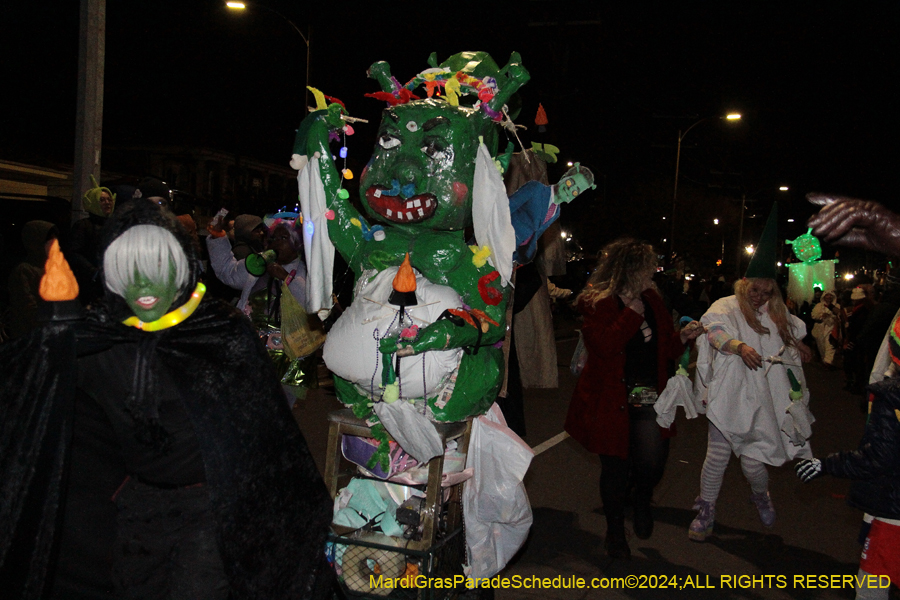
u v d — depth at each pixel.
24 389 2.28
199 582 2.43
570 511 5.88
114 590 2.52
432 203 3.49
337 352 3.40
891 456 3.14
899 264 3.93
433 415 3.42
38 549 2.27
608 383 4.75
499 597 4.29
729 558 5.04
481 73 3.89
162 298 2.38
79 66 7.37
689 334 4.97
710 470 5.28
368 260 3.54
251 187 44.72
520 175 4.52
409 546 3.29
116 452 2.55
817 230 3.05
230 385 2.42
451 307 3.41
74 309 2.36
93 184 7.12
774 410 5.05
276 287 5.48
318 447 7.03
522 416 5.06
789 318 5.12
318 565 2.61
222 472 2.38
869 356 8.73
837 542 5.45
